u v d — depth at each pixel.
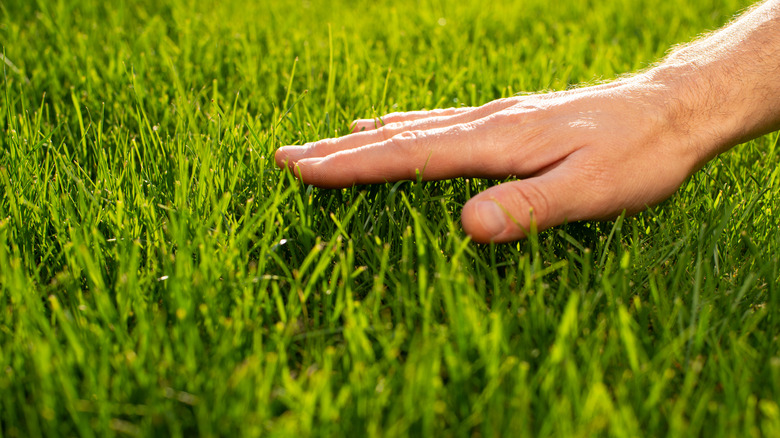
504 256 0.42
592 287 0.40
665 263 0.41
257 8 0.87
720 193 0.45
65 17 0.75
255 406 0.32
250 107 0.60
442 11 0.88
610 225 0.44
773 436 0.30
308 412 0.31
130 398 0.33
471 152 0.42
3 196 0.43
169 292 0.37
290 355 0.36
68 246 0.38
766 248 0.42
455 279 0.36
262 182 0.44
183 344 0.35
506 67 0.66
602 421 0.31
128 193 0.44
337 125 0.54
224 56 0.68
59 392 0.33
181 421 0.33
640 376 0.33
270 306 0.37
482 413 0.33
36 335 0.34
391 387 0.33
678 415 0.31
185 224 0.40
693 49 0.46
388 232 0.43
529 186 0.40
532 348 0.36
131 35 0.72
